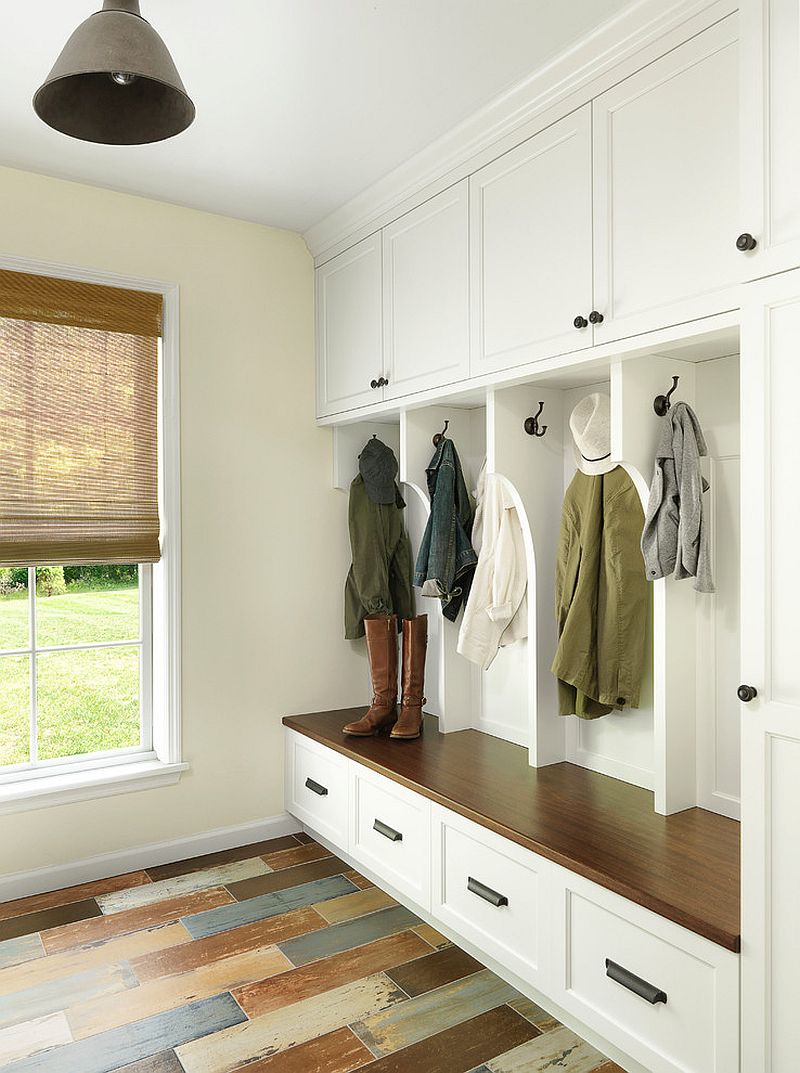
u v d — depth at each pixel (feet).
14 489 9.11
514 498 8.80
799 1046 5.01
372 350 10.11
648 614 8.25
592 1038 6.64
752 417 5.25
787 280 5.07
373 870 9.23
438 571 9.72
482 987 7.47
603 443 8.09
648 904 5.80
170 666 10.21
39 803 9.34
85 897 9.26
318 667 11.47
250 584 10.86
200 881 9.68
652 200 6.34
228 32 6.56
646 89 6.38
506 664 10.12
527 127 7.55
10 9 6.25
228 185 9.64
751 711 5.24
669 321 6.19
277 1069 6.35
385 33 6.59
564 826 7.16
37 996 7.31
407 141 8.50
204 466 10.49
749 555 5.25
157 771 10.03
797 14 5.01
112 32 4.66
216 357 10.59
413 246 9.26
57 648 9.86
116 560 9.82
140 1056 6.51
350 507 11.40
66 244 9.49
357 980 7.56
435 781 8.43
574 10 6.30
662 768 7.43
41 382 9.29
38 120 8.01
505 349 7.88
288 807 11.15
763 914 5.15
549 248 7.33
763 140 5.20
